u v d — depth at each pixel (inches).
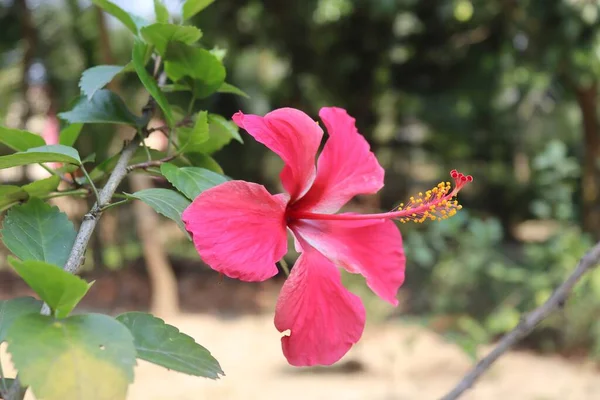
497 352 47.7
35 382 23.0
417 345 203.5
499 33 285.9
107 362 24.1
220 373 28.8
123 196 32.8
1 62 293.6
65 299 25.7
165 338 29.5
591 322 198.2
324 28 289.7
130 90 211.3
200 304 285.7
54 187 38.7
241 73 294.4
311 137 38.2
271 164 321.1
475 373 47.7
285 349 35.7
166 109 38.4
